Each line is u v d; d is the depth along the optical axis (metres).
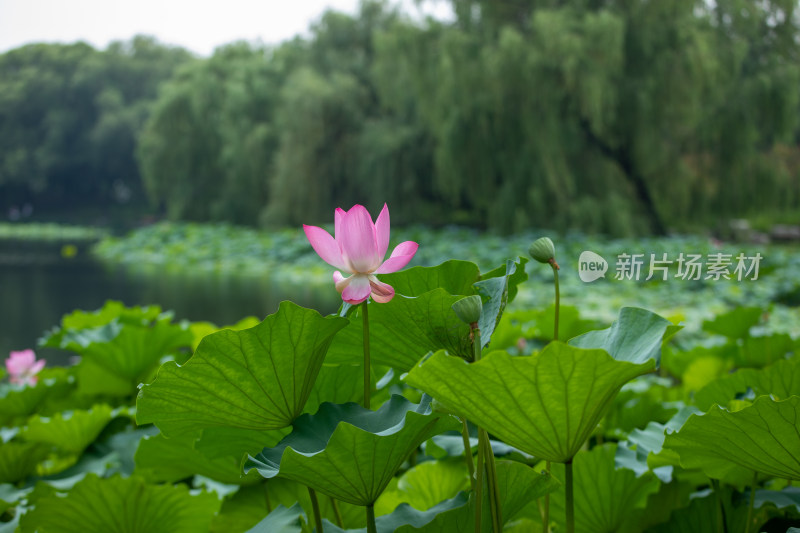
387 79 16.97
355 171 18.59
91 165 42.59
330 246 0.86
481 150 14.05
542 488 0.94
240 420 0.92
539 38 13.32
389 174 17.25
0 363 5.14
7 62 45.12
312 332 0.86
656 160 13.74
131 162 42.84
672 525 1.17
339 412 0.91
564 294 8.12
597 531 1.21
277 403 0.90
